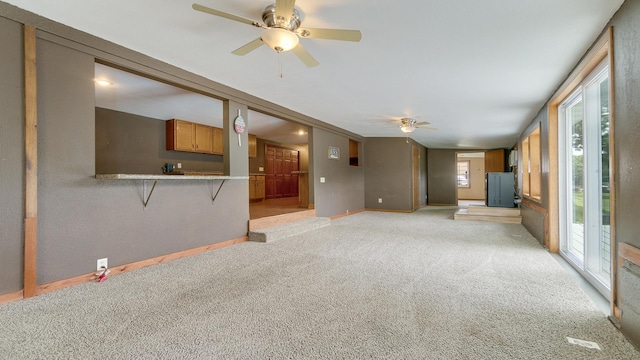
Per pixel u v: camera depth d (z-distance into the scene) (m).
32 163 2.24
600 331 1.77
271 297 2.28
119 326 1.81
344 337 1.70
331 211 6.63
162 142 5.71
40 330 1.76
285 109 4.97
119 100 4.42
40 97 2.31
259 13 2.15
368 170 8.41
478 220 6.45
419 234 4.85
